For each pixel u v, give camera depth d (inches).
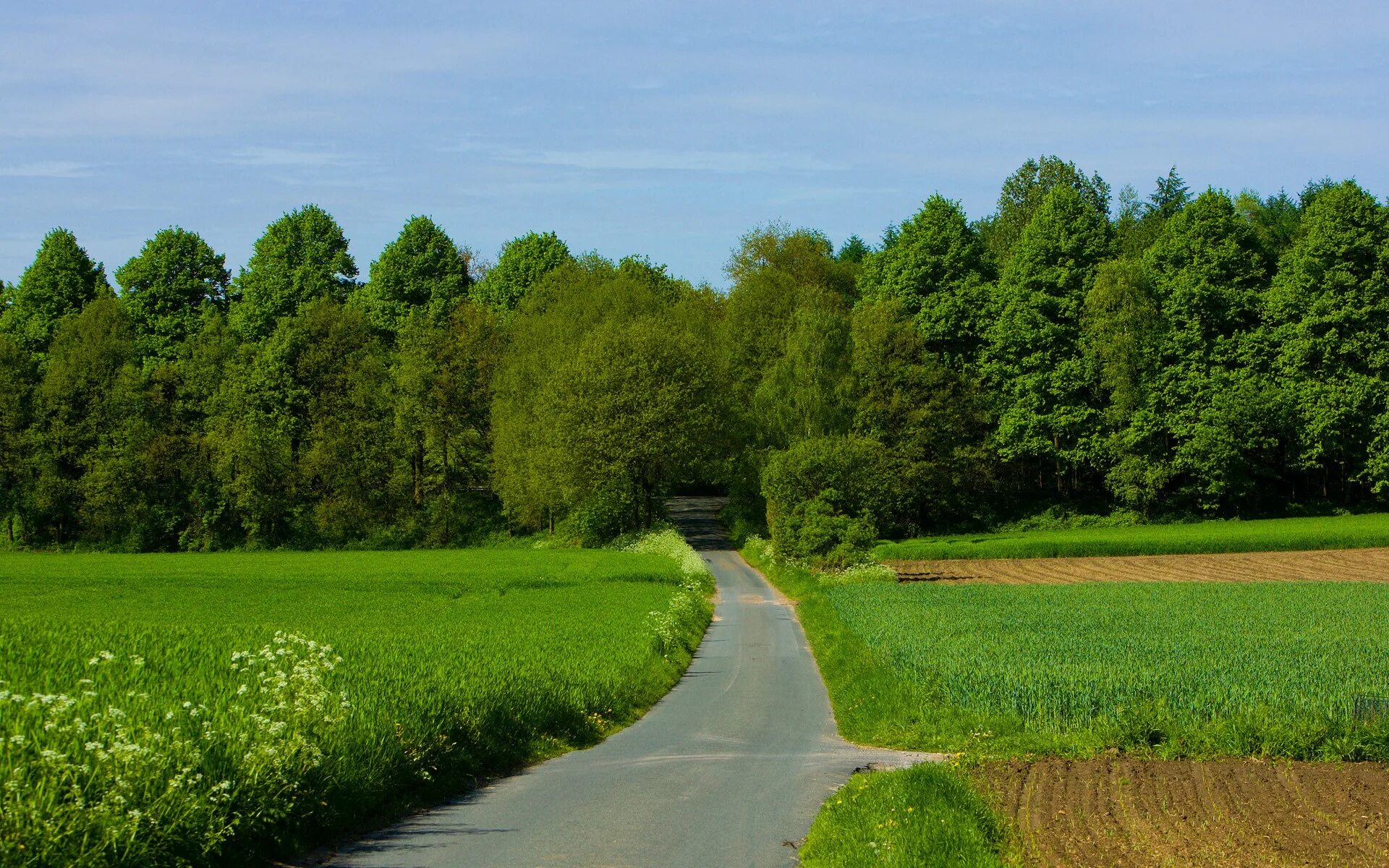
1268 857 496.4
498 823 543.5
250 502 3506.4
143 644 917.2
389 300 4345.5
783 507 2479.1
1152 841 521.3
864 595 1893.5
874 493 2477.9
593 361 3230.8
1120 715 815.1
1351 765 708.7
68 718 461.1
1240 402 3120.1
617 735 877.8
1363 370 3142.2
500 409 3503.9
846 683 1107.3
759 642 1542.8
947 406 3336.6
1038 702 879.1
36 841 364.8
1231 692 884.6
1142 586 2078.0
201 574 2362.2
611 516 3383.4
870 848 465.7
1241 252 3378.4
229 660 775.7
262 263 4252.0
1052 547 2775.6
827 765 733.3
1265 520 3196.4
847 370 3243.1
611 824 546.3
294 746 497.0
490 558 2908.5
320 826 498.9
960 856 457.4
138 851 389.1
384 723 605.9
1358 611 1626.5
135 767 416.2
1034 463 3841.0
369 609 1691.7
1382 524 2891.2
